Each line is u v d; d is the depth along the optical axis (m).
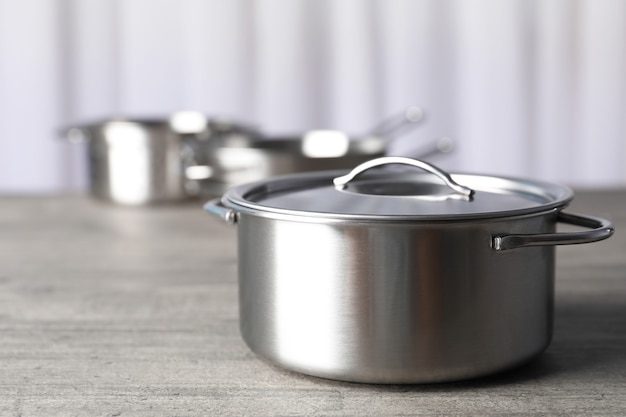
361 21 2.78
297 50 2.79
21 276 1.24
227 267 1.28
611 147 2.88
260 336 0.78
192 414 0.72
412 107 2.82
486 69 2.81
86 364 0.86
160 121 2.05
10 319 1.02
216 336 0.95
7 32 2.74
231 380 0.80
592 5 2.81
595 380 0.78
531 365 0.83
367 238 0.70
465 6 2.78
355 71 2.80
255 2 2.77
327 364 0.73
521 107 2.84
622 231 1.47
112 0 2.75
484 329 0.72
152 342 0.93
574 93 2.85
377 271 0.70
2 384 0.80
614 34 2.82
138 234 1.55
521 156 2.87
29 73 2.77
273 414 0.72
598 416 0.70
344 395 0.75
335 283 0.72
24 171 2.82
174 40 2.78
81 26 2.76
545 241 0.69
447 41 2.79
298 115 2.82
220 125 1.96
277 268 0.75
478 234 0.70
